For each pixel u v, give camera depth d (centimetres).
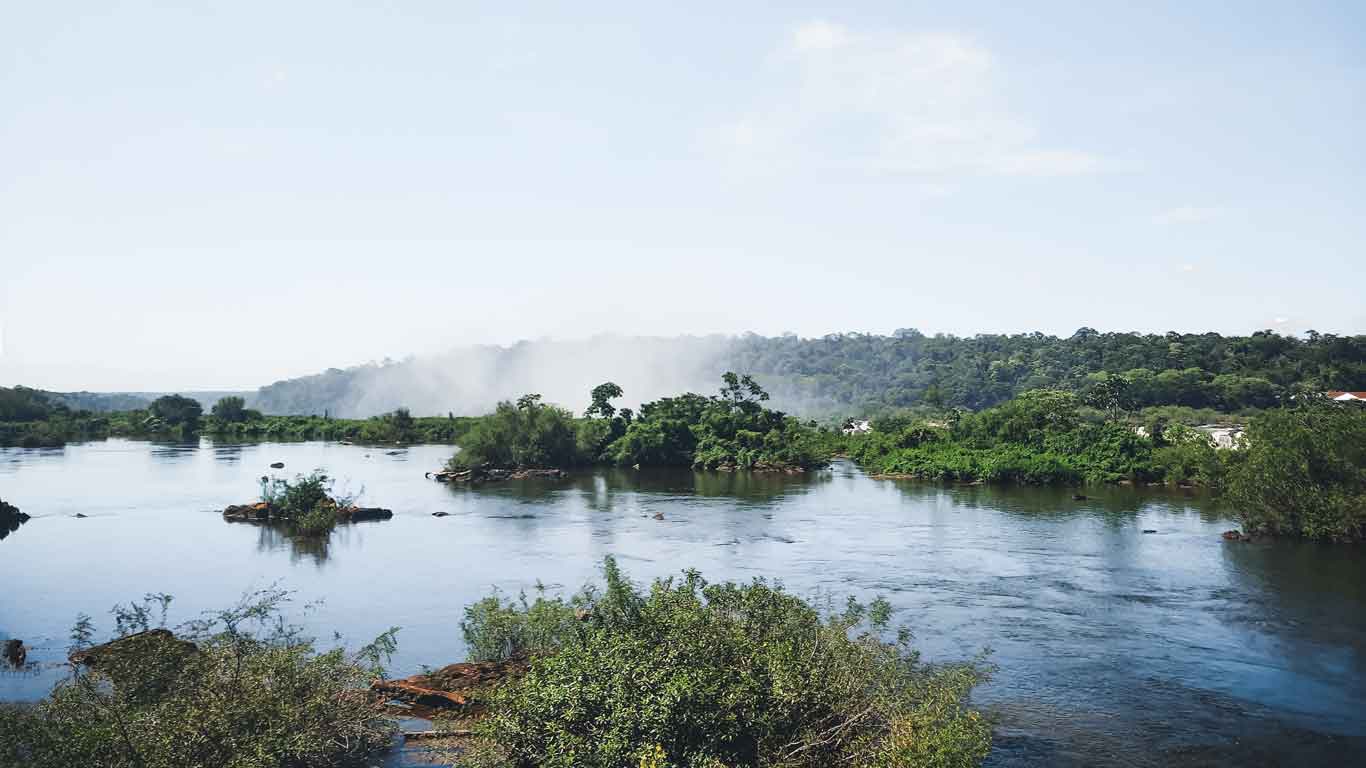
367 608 3372
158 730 1539
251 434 15050
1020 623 3127
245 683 1731
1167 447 8438
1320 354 15588
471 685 2291
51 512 6041
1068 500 6906
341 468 9669
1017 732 2153
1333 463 4788
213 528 5416
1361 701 2383
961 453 8962
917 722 1638
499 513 6169
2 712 1554
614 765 1532
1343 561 4259
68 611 3347
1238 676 2577
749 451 9962
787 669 1731
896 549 4634
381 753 1900
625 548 4684
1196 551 4547
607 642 1816
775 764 1594
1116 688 2469
